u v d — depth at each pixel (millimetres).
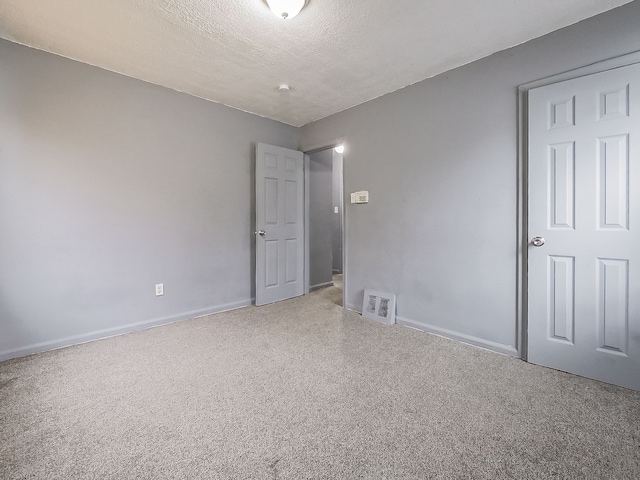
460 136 2506
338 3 1769
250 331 2781
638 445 1352
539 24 1969
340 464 1258
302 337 2641
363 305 3238
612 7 1805
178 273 3068
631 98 1759
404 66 2508
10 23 1964
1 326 2172
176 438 1406
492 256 2354
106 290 2627
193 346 2443
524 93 2170
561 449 1332
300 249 4102
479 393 1771
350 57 2375
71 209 2441
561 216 2004
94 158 2539
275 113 3631
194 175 3160
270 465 1253
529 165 2121
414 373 2010
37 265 2303
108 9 1819
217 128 3322
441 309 2672
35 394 1756
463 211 2504
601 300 1882
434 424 1502
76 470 1220
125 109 2689
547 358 2084
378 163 3139
